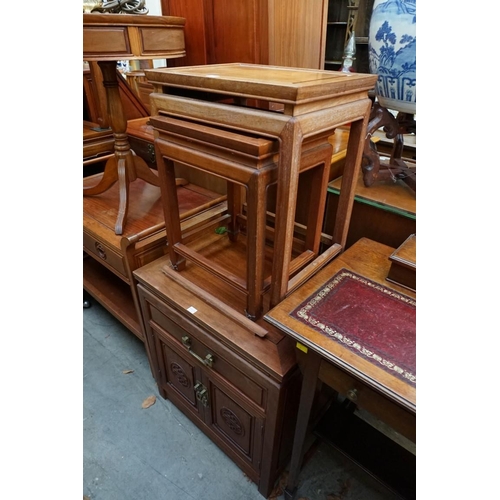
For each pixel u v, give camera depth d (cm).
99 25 77
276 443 84
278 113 56
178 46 95
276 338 77
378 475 84
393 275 71
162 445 112
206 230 114
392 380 51
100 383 132
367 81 67
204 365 92
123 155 109
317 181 75
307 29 106
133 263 102
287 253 67
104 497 98
